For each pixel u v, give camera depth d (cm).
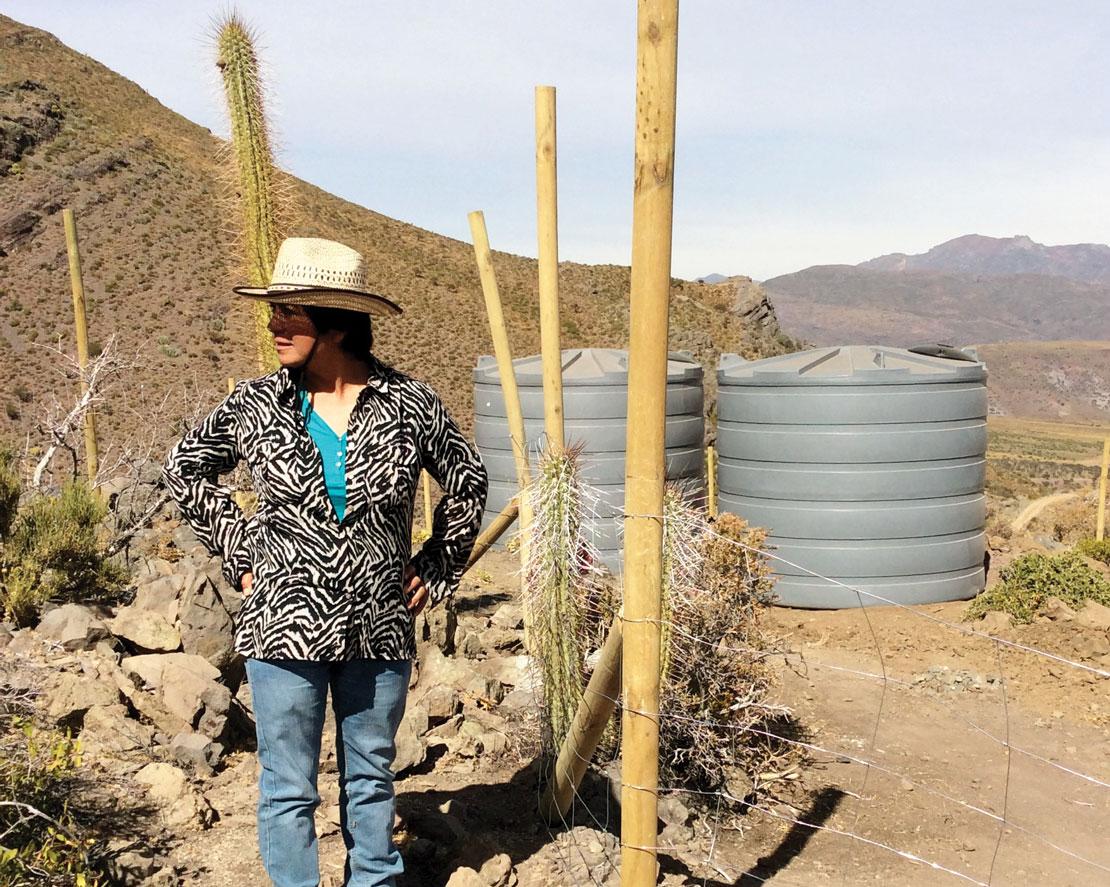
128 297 5806
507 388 543
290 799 281
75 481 815
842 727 601
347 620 270
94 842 322
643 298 274
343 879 327
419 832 372
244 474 936
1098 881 426
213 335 5397
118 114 8338
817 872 416
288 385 274
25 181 6750
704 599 468
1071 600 804
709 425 3647
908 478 935
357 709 283
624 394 1048
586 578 397
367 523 273
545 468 372
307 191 8350
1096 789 527
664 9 260
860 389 924
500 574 1023
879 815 478
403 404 281
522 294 7975
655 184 267
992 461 13625
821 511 941
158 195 7075
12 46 8625
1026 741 590
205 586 502
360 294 271
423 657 576
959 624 838
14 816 313
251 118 627
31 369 4962
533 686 453
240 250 646
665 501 398
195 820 362
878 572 940
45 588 589
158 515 908
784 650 576
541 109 493
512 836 380
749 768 500
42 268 5997
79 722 416
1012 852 449
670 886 358
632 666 293
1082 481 11212
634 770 297
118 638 502
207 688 439
